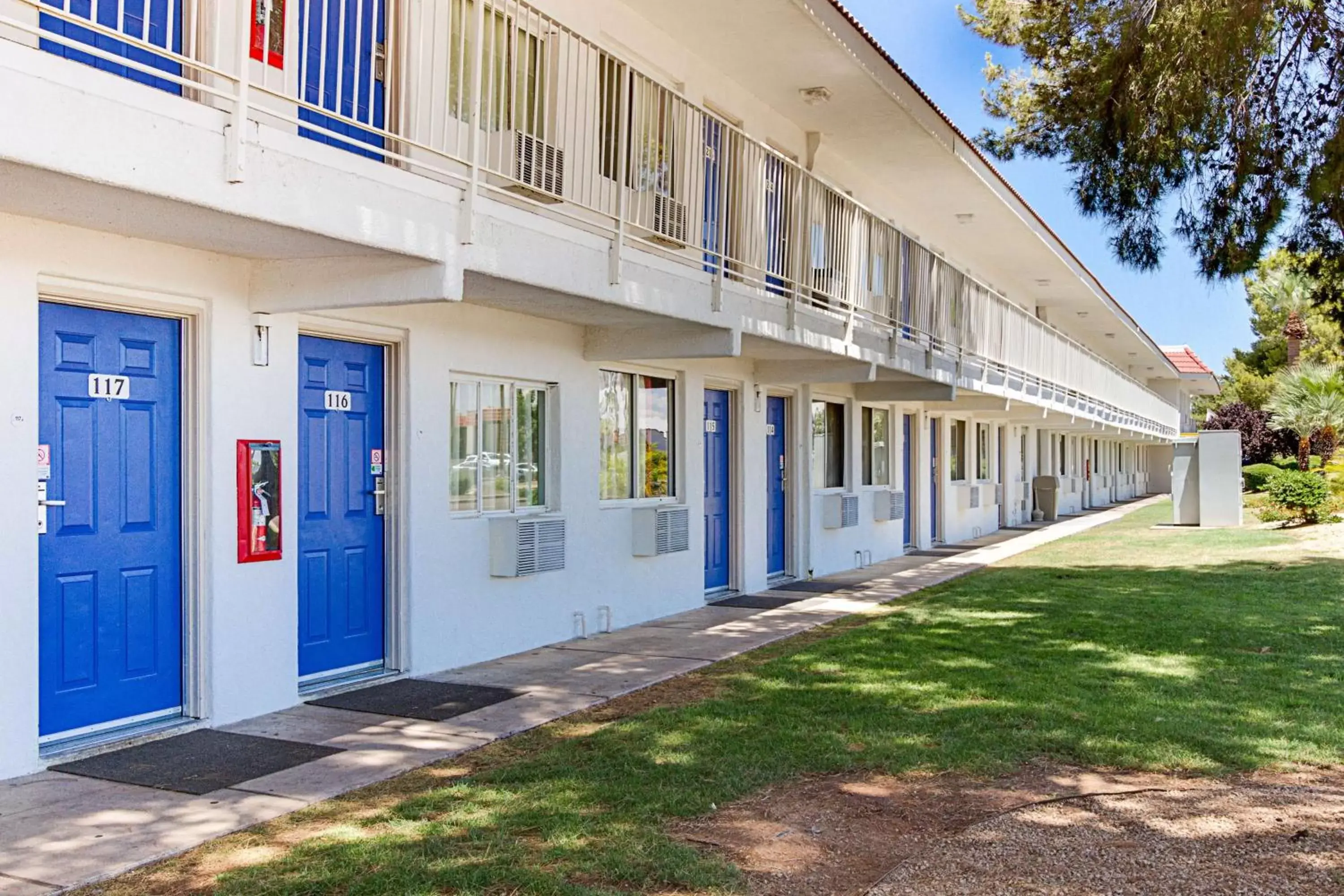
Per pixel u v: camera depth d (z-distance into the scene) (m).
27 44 5.00
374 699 6.88
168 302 5.86
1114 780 5.27
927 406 18.75
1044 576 13.93
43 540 5.41
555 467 9.10
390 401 7.52
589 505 9.50
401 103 6.71
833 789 5.11
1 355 5.01
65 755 5.39
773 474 13.48
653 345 9.17
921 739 5.89
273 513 6.45
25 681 5.16
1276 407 33.69
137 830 4.47
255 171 4.85
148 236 5.43
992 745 5.78
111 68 5.51
